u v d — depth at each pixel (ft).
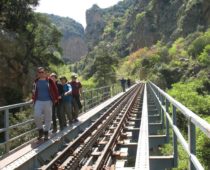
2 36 169.27
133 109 77.10
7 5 194.49
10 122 100.07
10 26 198.29
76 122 51.80
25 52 185.16
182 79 419.54
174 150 28.78
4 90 164.76
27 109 113.50
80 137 39.17
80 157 31.73
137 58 653.30
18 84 174.40
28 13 206.69
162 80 422.00
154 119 59.36
